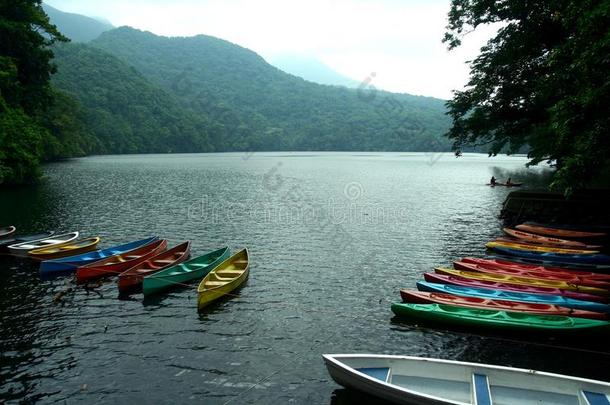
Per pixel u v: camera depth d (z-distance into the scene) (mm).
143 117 152125
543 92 24062
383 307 17391
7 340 14445
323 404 11297
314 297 18422
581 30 16031
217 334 14992
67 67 148625
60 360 13258
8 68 53562
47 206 38812
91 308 16984
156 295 18250
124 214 35938
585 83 16578
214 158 132875
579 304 15836
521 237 27328
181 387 11961
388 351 13945
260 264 22953
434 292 17266
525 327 14227
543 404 10273
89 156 125062
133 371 12703
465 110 32406
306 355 13695
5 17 58188
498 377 10898
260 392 11789
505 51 27516
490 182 63469
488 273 19516
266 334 15047
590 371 12734
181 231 30328
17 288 19000
